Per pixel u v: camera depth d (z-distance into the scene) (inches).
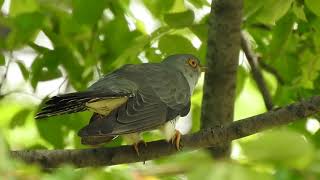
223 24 429.1
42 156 339.6
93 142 347.3
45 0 470.3
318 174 161.5
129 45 458.0
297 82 466.3
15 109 492.7
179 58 434.9
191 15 435.5
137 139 350.3
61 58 469.4
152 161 393.4
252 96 574.6
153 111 345.4
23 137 480.1
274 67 495.8
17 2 490.6
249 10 420.5
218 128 343.9
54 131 432.5
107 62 477.4
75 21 410.0
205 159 159.5
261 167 161.5
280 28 420.8
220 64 433.4
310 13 426.0
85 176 164.7
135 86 356.5
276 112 332.2
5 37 487.8
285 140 158.4
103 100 321.4
